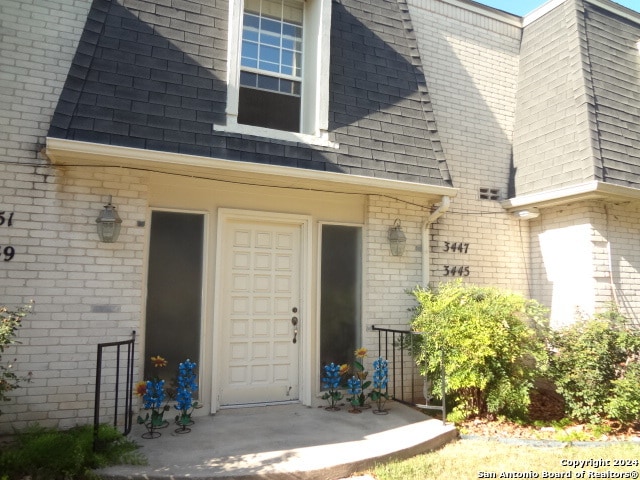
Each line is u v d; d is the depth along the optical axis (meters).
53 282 4.77
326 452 4.24
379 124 6.29
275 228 6.02
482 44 8.23
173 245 5.43
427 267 6.62
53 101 5.11
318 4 6.18
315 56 6.14
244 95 5.98
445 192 6.28
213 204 5.61
